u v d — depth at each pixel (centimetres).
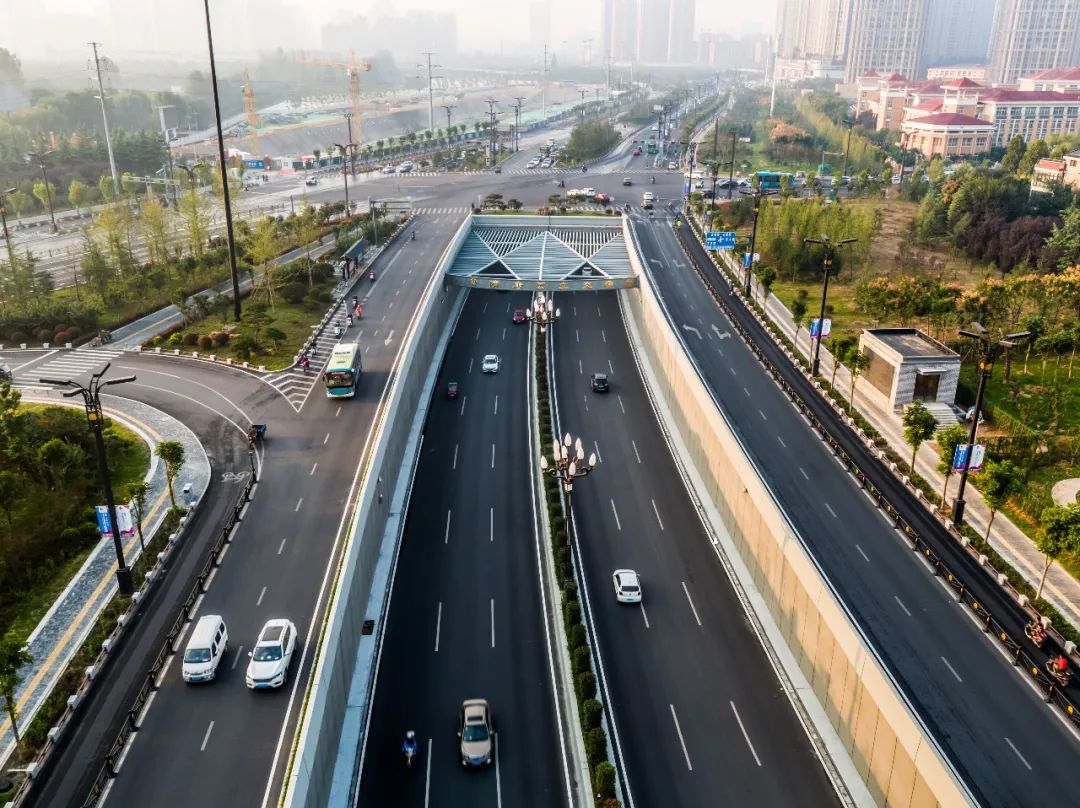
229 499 6500
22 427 6844
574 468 5828
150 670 4650
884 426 7731
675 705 4803
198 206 14638
